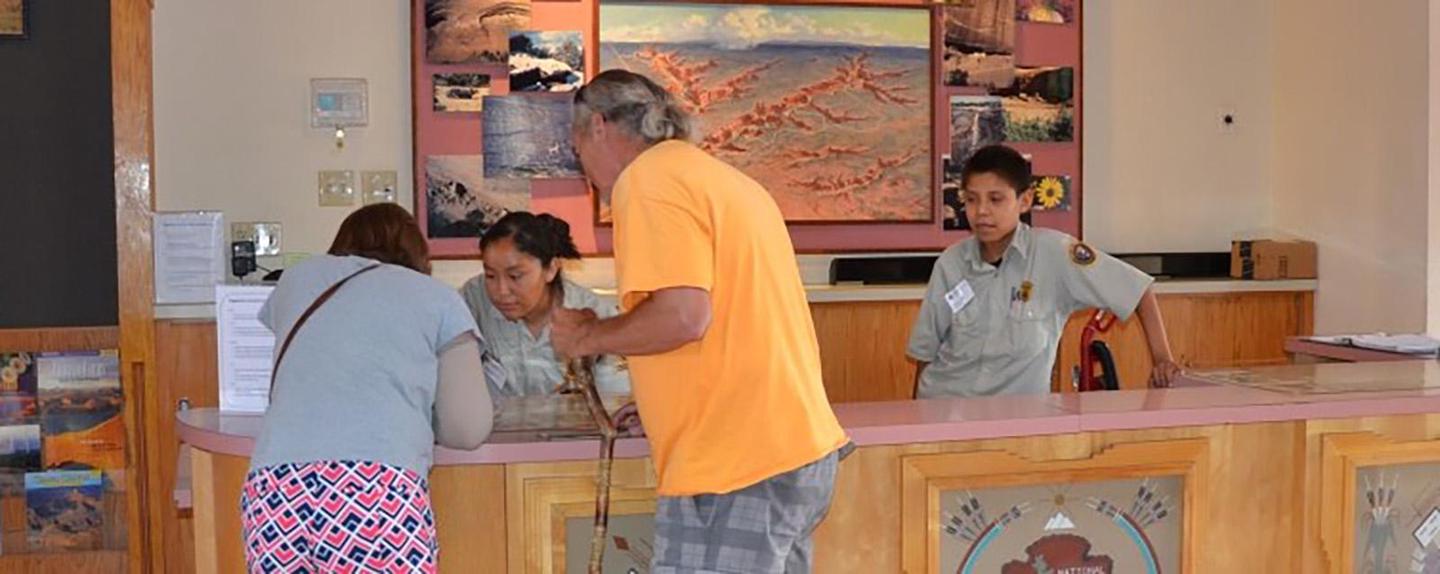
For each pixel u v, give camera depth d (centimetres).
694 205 216
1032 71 516
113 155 409
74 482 407
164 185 455
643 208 216
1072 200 523
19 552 406
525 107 475
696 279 213
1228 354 513
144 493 409
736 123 490
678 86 484
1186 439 282
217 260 417
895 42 502
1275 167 539
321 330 234
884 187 505
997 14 511
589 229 483
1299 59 527
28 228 409
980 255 351
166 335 416
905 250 509
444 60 468
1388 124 484
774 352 220
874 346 477
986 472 270
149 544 411
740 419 219
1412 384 315
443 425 239
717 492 220
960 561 272
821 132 498
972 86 511
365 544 225
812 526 231
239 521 260
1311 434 291
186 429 267
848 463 263
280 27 461
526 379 343
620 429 258
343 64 466
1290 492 291
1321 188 517
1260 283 511
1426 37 466
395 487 227
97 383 409
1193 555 283
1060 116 519
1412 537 302
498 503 251
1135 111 528
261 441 231
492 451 248
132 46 396
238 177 461
